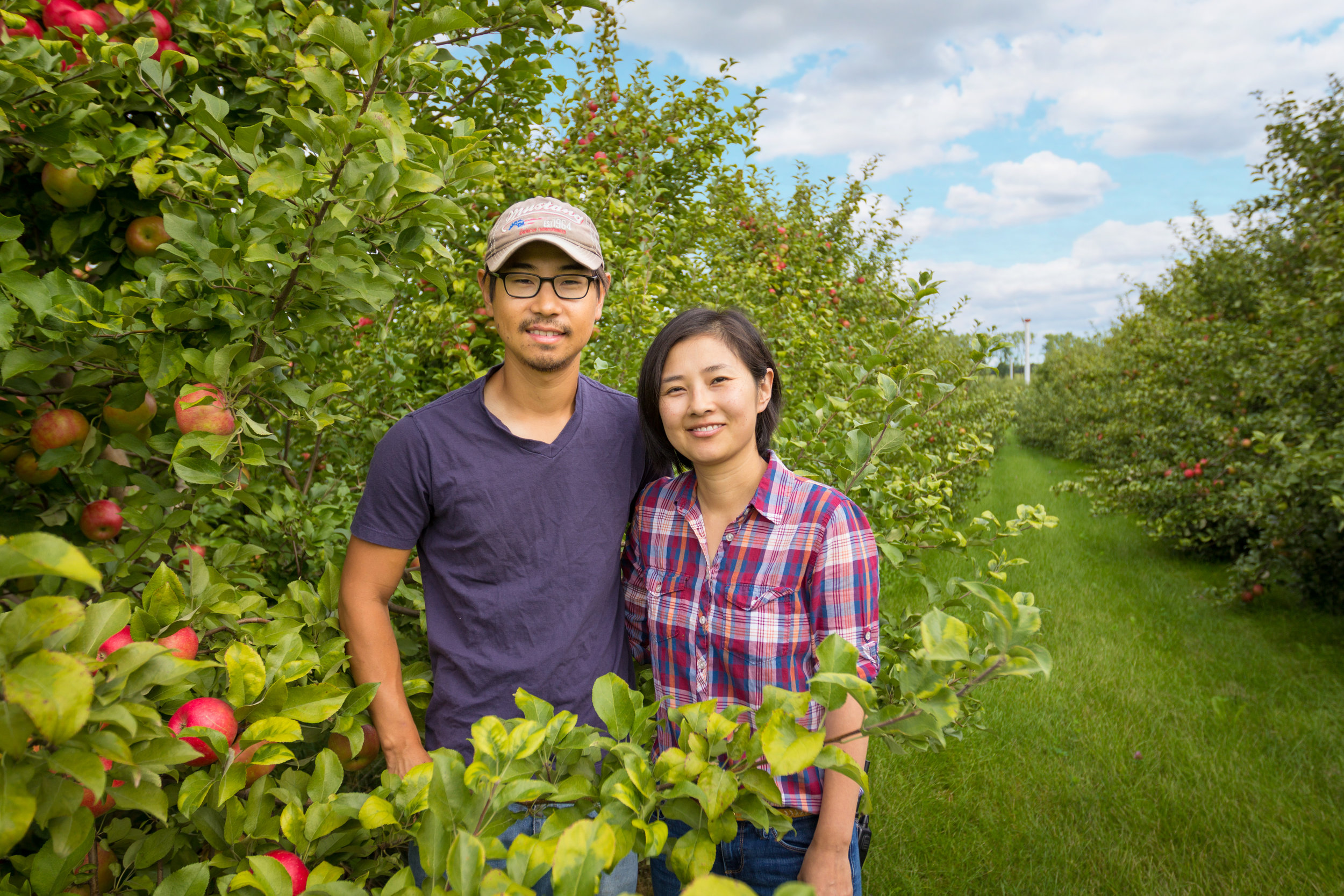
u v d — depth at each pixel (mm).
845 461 2062
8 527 1587
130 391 1418
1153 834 3064
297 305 1418
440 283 1464
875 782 3381
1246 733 3879
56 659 699
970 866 2883
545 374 1514
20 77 1366
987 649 956
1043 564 7262
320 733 1424
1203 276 9492
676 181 5254
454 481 1497
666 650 1517
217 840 1143
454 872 787
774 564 1414
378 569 1523
